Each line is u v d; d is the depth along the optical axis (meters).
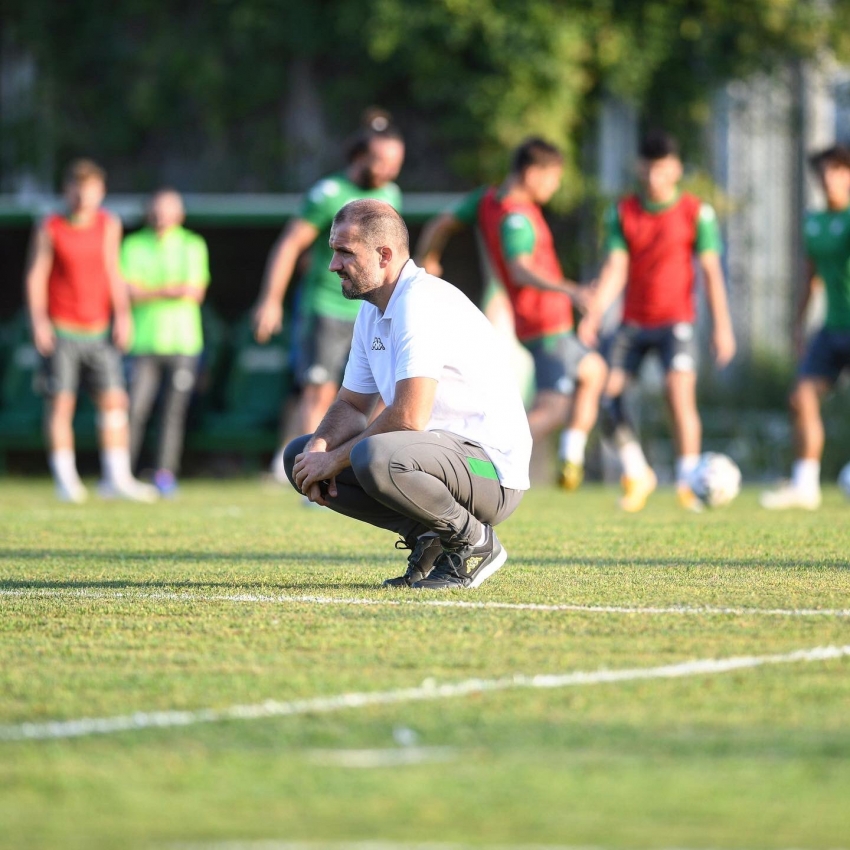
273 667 12.59
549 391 33.94
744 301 69.69
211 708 11.05
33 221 55.00
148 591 17.67
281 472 48.50
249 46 68.81
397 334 16.72
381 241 16.80
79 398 55.69
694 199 34.91
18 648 13.58
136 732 10.33
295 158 69.44
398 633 14.26
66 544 24.61
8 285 59.62
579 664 12.66
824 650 13.25
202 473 59.62
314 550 23.39
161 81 69.25
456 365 17.23
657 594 17.19
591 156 67.06
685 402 35.00
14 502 38.19
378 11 64.94
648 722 10.56
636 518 30.92
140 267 42.09
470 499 17.28
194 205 54.72
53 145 70.12
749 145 70.19
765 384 64.38
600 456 60.34
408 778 9.17
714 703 11.15
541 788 8.95
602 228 66.12
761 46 68.00
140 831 8.12
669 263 34.72
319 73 69.19
